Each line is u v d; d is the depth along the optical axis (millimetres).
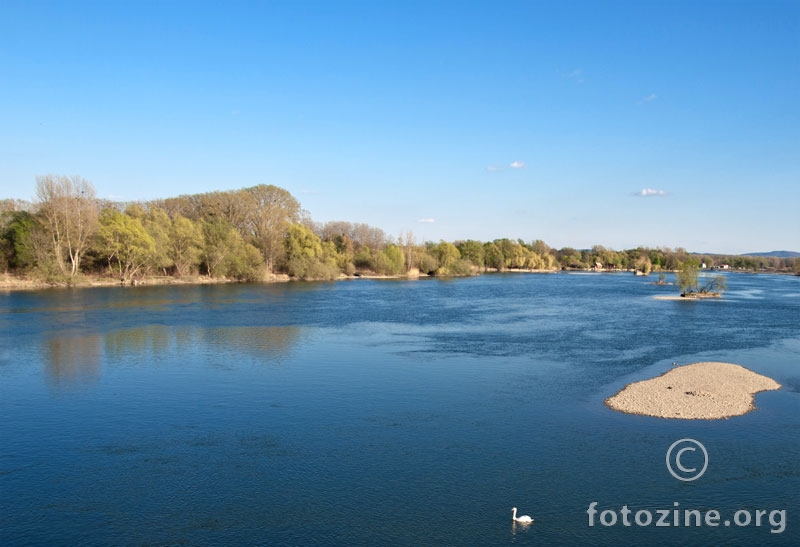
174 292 105000
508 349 50250
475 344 52938
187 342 52938
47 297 90500
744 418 29359
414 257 188750
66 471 23078
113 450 25359
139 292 103062
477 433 27453
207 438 26844
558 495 20984
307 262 148750
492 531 18531
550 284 154000
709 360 45156
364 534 18281
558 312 81562
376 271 175625
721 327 64938
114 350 48688
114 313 73250
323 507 20062
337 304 90500
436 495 20969
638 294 117438
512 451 25125
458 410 31203
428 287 135750
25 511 19812
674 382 36531
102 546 17641
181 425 28781
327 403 32656
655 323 68812
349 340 54938
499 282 162125
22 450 25375
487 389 35781
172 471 23062
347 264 168375
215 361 44406
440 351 49156
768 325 66688
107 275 117375
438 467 23438
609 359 45562
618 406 31625
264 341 53875
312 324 66312
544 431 27672
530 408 31469
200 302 89375
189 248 125250
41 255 103562
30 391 35281
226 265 132875
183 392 35062
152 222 121062
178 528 18672
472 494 21062
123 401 33031
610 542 17922
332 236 188875
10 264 110875
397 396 34125
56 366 42312
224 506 20125
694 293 114688
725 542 17984
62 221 106625
